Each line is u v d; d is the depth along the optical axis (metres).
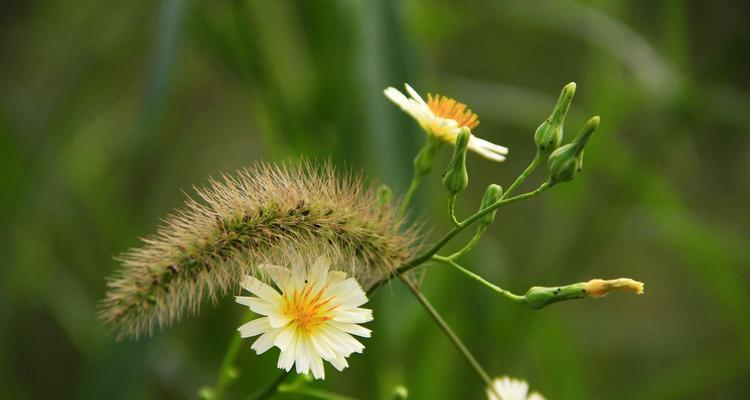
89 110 0.65
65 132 0.60
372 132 0.52
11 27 0.68
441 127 0.46
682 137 0.65
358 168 0.53
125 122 0.66
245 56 0.56
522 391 0.48
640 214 0.66
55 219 0.64
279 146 0.56
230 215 0.44
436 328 0.57
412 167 0.52
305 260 0.44
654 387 0.64
